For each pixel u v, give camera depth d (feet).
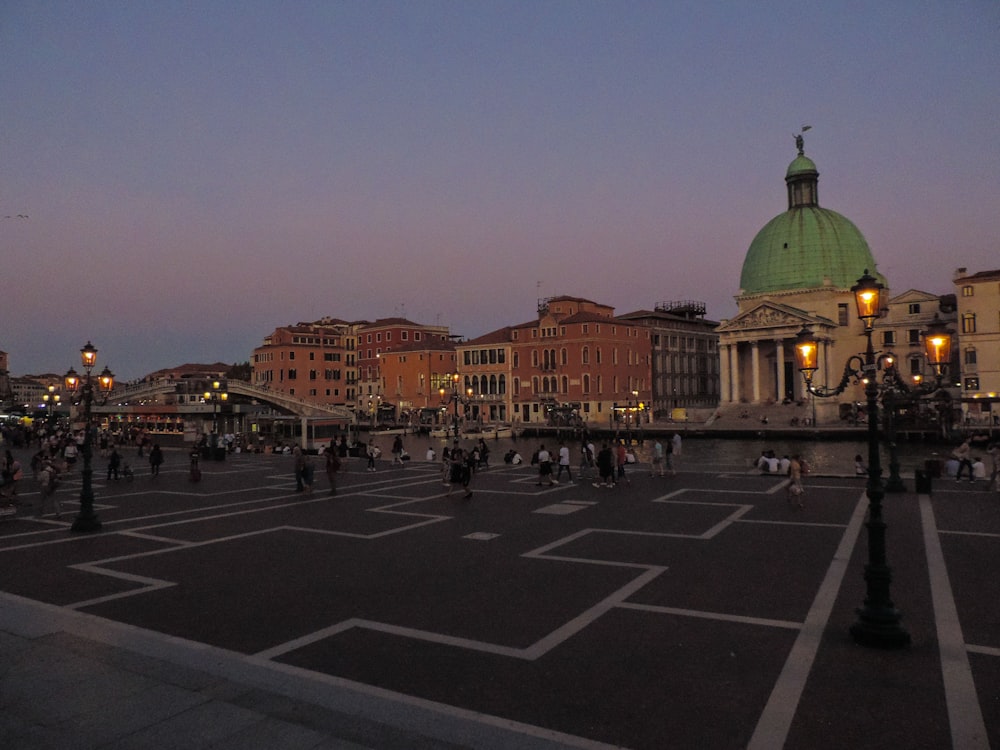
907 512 73.46
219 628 37.45
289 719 25.49
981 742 24.09
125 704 26.76
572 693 28.55
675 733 25.02
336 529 68.28
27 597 44.09
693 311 460.14
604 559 53.62
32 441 206.90
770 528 65.72
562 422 328.49
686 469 123.65
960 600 41.39
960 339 297.12
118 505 86.12
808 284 375.45
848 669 30.89
